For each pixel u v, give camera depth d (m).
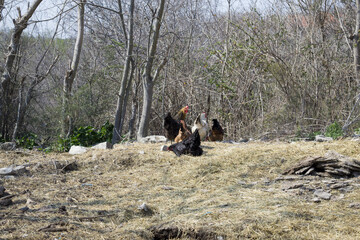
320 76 11.30
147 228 3.95
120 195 5.22
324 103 10.58
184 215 4.20
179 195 5.10
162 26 13.95
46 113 12.31
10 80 12.23
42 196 5.10
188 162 6.58
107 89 15.72
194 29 15.13
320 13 12.81
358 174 5.27
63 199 4.98
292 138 9.45
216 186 5.40
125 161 6.96
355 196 4.51
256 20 12.65
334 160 5.43
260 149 6.79
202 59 13.88
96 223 4.10
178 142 7.25
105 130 10.89
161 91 13.81
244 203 4.45
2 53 13.33
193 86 12.76
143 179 6.02
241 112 12.08
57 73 17.59
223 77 12.48
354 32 12.10
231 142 8.88
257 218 3.89
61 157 7.61
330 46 11.92
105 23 15.58
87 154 7.62
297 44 12.02
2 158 7.63
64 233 3.73
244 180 5.58
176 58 13.16
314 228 3.68
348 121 9.76
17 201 4.84
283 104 11.02
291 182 5.23
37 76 12.73
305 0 12.80
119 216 4.30
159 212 4.47
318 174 5.45
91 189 5.55
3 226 3.83
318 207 4.22
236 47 12.41
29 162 7.09
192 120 13.05
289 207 4.19
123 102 11.53
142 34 14.20
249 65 12.05
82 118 12.07
